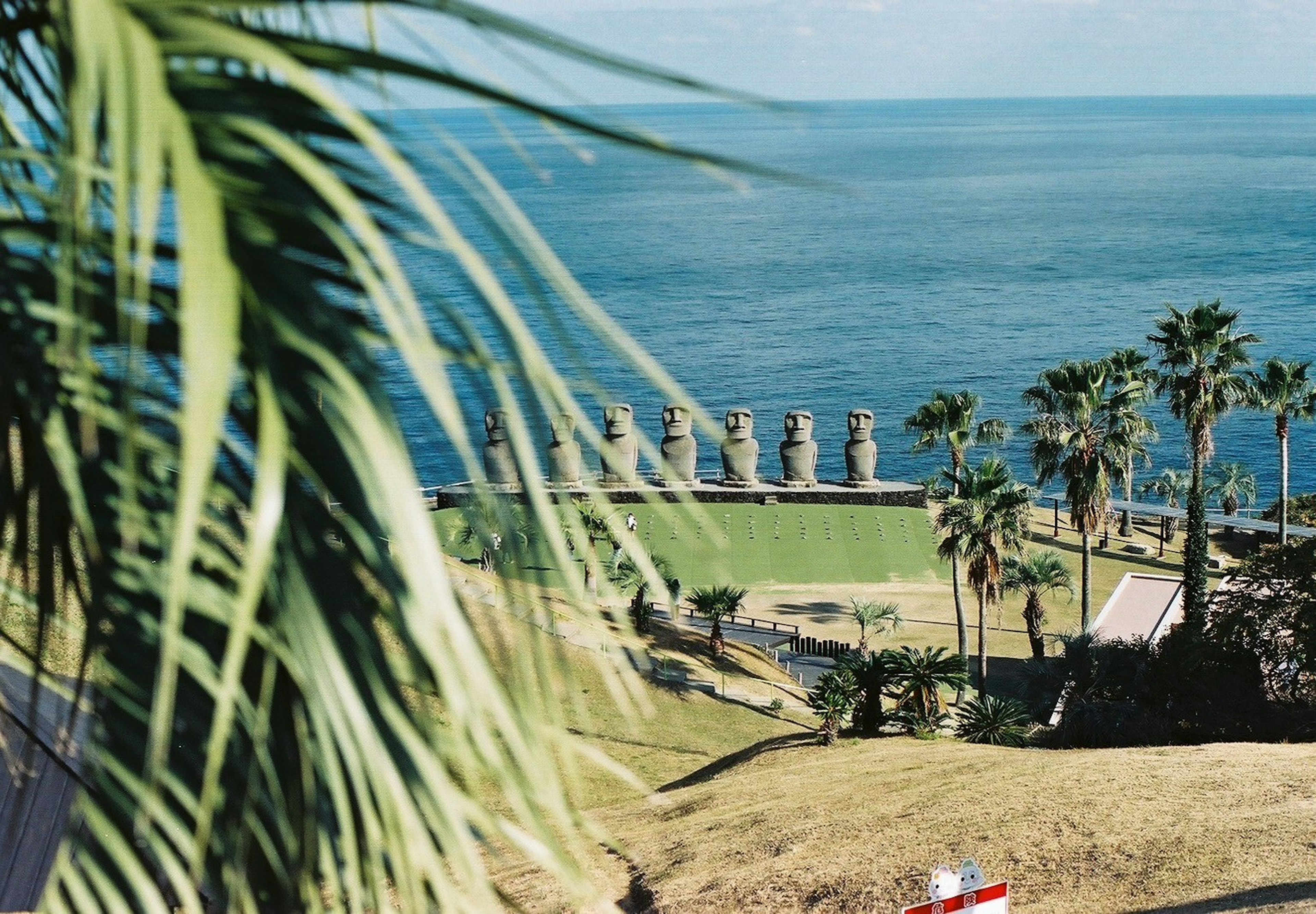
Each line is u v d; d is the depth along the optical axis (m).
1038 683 39.84
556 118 2.04
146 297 1.88
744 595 45.62
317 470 2.28
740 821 21.94
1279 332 145.38
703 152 2.03
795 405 116.38
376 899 2.55
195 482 1.72
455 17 2.03
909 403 117.25
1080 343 143.25
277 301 2.10
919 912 10.41
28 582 2.90
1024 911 15.70
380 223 2.20
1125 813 18.62
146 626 2.61
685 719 34.81
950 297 173.75
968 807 20.14
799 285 180.12
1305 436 112.50
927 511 62.47
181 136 1.89
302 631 2.34
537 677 2.61
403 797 2.47
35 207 2.72
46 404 2.49
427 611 2.17
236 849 2.69
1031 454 49.72
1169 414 119.94
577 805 2.66
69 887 2.80
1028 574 47.94
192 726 2.76
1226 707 32.78
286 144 2.02
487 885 2.58
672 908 17.48
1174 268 198.88
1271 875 14.83
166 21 1.94
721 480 65.38
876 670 34.00
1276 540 68.00
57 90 2.47
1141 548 66.25
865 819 20.64
